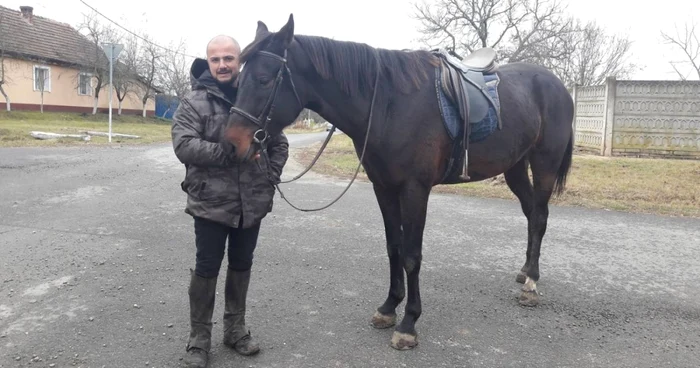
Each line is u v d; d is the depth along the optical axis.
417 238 3.19
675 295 4.12
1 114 24.69
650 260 5.05
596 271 4.71
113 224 5.88
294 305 3.76
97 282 4.07
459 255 5.11
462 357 3.05
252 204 2.89
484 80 3.57
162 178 9.42
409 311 3.22
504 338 3.33
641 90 13.06
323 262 4.75
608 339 3.34
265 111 2.65
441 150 3.24
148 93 36.47
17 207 6.59
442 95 3.22
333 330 3.37
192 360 2.80
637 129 13.24
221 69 2.76
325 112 2.99
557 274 4.61
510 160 3.77
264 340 3.20
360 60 2.96
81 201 7.11
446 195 8.46
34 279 4.09
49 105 30.28
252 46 2.65
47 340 3.08
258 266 4.59
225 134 2.59
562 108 4.16
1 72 26.44
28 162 10.77
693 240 5.80
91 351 2.96
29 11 31.14
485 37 29.36
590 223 6.60
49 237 5.27
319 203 7.46
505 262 4.92
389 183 3.19
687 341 3.32
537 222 4.15
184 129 2.71
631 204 7.73
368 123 3.02
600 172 10.57
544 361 3.03
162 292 3.89
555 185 4.46
